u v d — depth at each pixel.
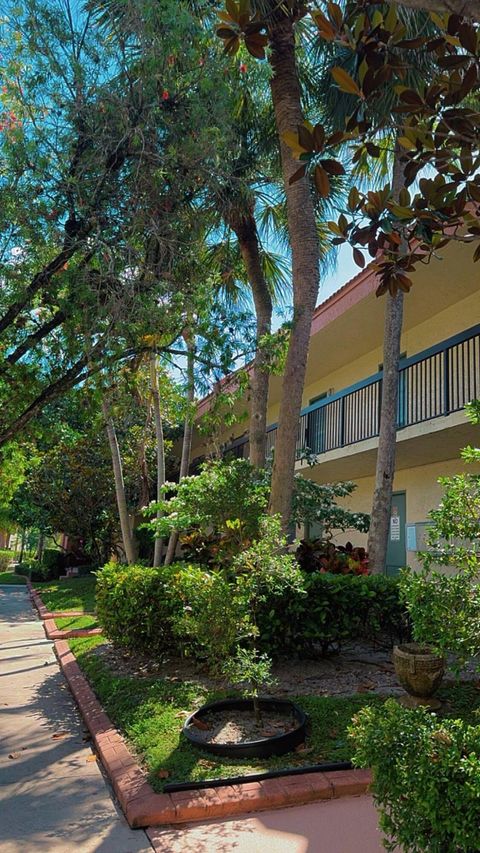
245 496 6.72
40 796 4.18
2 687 7.52
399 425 10.40
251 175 9.88
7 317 7.16
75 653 9.02
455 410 9.03
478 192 3.51
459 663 3.34
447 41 3.35
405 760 2.52
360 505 15.20
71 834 3.60
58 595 18.22
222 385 8.28
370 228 3.71
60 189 7.18
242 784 4.01
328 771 4.18
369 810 3.76
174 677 6.74
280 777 4.09
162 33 7.24
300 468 14.26
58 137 7.24
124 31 7.39
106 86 7.48
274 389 17.72
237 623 5.14
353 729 2.91
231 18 3.48
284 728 4.93
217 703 5.35
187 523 7.82
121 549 22.86
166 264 7.76
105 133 7.40
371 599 6.93
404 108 3.39
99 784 4.40
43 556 28.66
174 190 7.78
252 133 9.97
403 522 13.12
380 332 13.30
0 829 3.68
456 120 3.28
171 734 4.89
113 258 7.19
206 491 6.90
